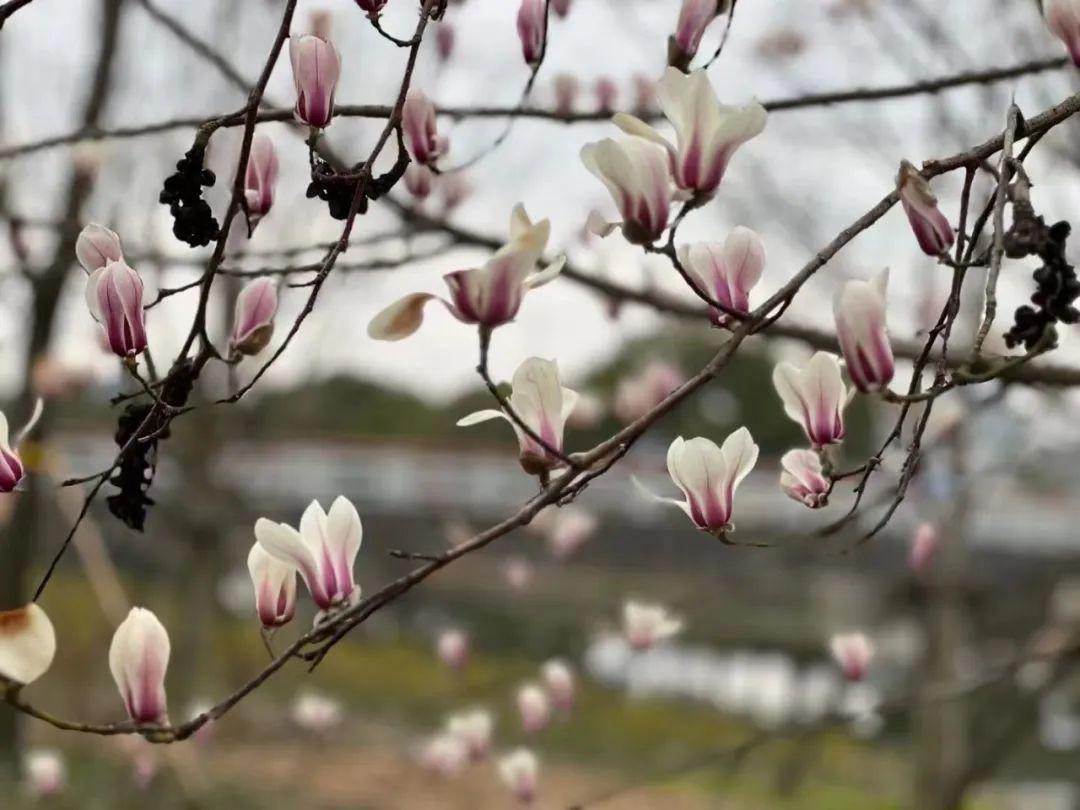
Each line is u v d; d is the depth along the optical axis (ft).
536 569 33.86
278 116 5.23
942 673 20.66
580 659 27.73
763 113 4.09
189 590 25.70
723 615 33.04
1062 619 20.43
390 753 27.50
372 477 36.58
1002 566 32.94
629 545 33.96
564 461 4.37
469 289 3.85
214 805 19.42
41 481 25.22
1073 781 29.43
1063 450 14.97
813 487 5.16
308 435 33.50
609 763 29.14
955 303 4.29
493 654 33.19
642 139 4.14
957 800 15.83
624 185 4.09
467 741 14.62
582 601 33.86
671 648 34.35
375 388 39.29
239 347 5.12
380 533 36.01
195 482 25.58
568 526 16.87
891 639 28.78
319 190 4.92
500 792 24.17
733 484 4.91
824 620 31.04
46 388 15.76
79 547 16.89
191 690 25.20
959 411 11.23
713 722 32.19
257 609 4.72
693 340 17.13
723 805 26.84
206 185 4.75
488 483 34.73
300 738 28.19
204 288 4.73
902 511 24.04
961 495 13.32
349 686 34.55
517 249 3.77
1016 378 7.59
